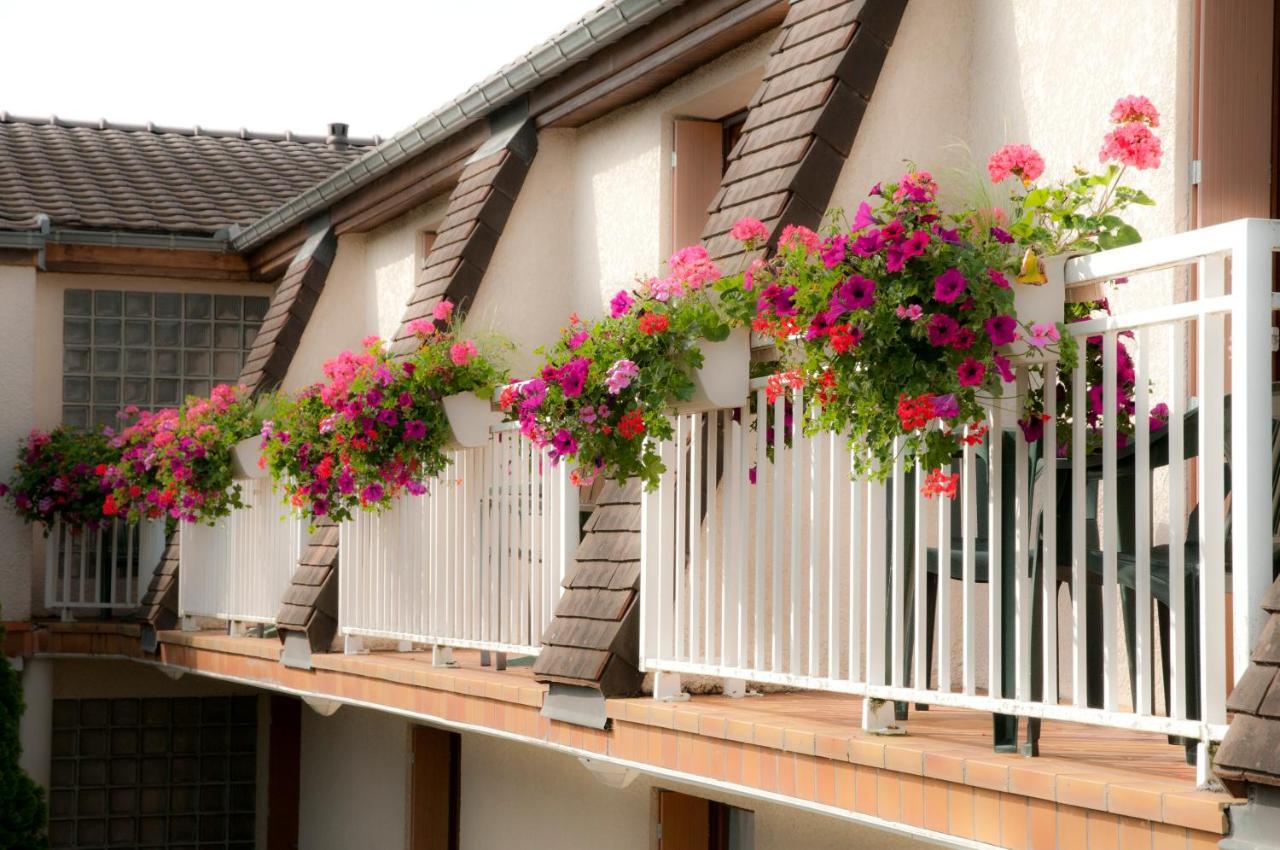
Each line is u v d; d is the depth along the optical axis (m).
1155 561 4.87
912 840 6.93
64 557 14.70
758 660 5.92
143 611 13.67
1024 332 4.52
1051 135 6.99
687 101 9.68
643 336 6.26
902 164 7.19
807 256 5.02
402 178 12.60
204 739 16.44
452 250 10.64
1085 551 4.52
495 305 10.68
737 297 5.78
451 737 12.96
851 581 5.34
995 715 4.77
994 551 4.71
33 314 14.90
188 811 16.34
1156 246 4.29
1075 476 4.50
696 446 6.41
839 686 5.38
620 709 6.55
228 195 17.11
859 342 4.73
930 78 7.32
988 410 4.89
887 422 4.81
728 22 8.77
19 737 13.69
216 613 12.21
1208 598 3.99
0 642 12.35
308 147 19.73
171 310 16.23
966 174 6.96
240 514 11.80
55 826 15.92
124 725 16.20
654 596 6.64
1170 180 6.38
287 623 10.12
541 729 7.29
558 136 11.04
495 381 8.39
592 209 10.77
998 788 4.45
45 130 18.77
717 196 7.54
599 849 9.95
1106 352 4.44
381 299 13.80
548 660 7.09
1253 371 3.92
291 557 10.79
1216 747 4.02
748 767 5.74
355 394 8.59
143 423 13.49
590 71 10.17
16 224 14.73
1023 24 7.17
